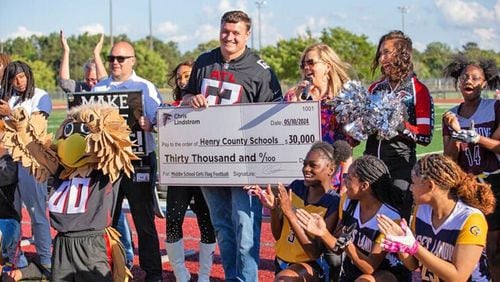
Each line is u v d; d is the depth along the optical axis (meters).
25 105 7.59
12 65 7.55
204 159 6.11
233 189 6.09
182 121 6.16
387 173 4.84
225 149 6.03
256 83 6.09
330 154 5.28
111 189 5.70
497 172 5.98
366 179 4.78
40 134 5.85
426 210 4.56
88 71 8.79
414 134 5.71
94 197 5.60
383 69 5.91
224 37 6.03
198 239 8.95
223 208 6.30
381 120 5.59
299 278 5.10
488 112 6.06
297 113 5.78
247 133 5.95
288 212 5.04
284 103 5.81
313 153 5.26
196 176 6.16
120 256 5.84
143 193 6.66
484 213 4.45
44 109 7.68
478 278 4.53
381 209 4.81
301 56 6.36
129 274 5.91
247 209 6.04
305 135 5.78
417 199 4.46
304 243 5.01
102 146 5.41
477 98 6.13
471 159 6.09
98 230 5.60
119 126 5.48
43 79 73.31
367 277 4.71
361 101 5.66
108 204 5.65
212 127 6.05
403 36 5.89
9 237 6.74
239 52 6.10
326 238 4.70
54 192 5.68
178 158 6.21
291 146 5.82
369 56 60.81
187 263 7.79
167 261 7.96
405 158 5.79
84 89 9.20
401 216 4.92
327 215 5.20
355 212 4.93
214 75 6.16
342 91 5.77
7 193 6.86
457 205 4.41
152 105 6.71
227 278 6.37
